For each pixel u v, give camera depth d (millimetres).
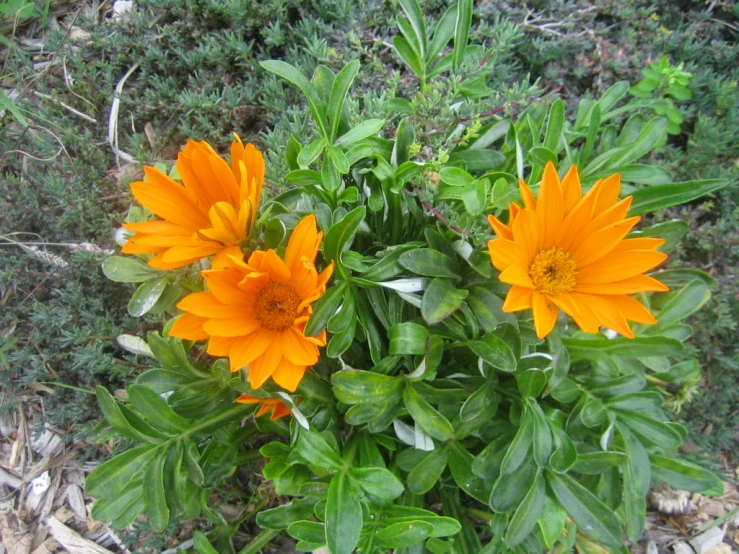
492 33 480
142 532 419
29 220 470
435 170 317
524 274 269
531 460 322
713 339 464
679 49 533
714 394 455
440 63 377
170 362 329
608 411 340
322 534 307
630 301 279
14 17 518
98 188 463
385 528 303
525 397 315
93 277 442
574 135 395
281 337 285
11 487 447
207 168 281
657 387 390
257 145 490
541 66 527
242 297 279
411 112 363
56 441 455
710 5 545
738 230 467
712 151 478
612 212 274
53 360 453
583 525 315
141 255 327
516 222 261
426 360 303
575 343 340
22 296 467
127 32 505
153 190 281
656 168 366
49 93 492
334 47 491
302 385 320
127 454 315
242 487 433
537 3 527
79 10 525
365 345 370
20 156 482
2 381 449
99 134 496
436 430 312
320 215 316
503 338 309
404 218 364
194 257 276
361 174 346
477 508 412
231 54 490
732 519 458
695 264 486
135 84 508
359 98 462
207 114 479
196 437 327
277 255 272
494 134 369
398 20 363
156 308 325
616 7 519
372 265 316
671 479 348
